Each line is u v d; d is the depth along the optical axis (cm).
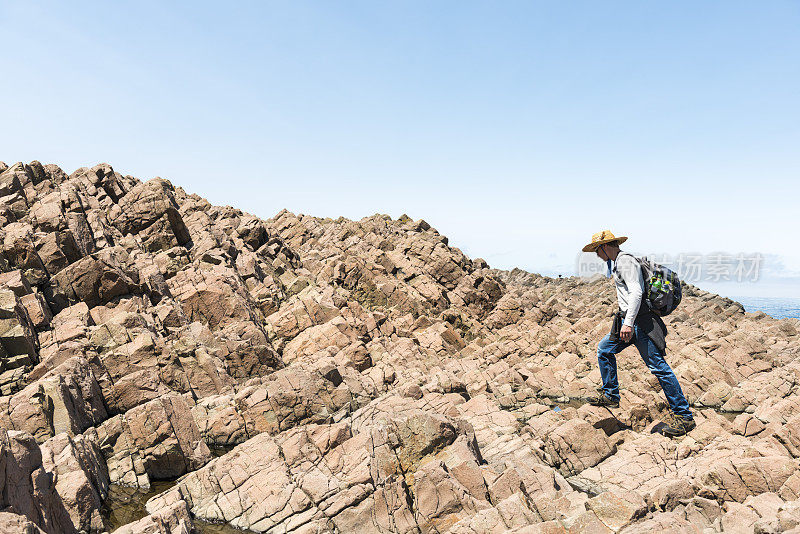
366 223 5397
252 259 3262
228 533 957
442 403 1446
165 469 1205
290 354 2273
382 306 3553
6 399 1163
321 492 998
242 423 1459
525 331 3250
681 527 612
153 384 1477
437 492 857
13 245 1986
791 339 2839
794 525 574
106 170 3828
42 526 693
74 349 1519
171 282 2586
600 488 994
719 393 1717
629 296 1121
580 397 1842
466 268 4538
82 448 1065
